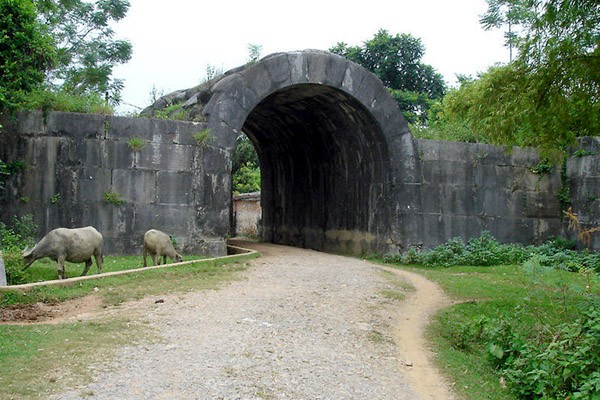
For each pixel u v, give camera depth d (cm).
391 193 1562
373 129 1566
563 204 1712
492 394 552
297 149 2005
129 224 1284
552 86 886
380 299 935
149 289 869
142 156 1298
